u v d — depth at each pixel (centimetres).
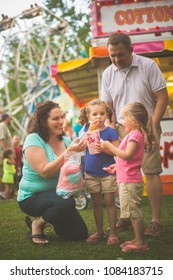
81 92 1280
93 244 435
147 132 399
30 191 448
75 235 453
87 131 431
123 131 489
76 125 864
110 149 398
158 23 730
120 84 485
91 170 440
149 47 734
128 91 482
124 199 392
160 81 475
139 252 390
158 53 768
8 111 2634
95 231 497
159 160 471
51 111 447
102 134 438
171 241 432
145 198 751
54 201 436
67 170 429
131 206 390
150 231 460
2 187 1077
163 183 771
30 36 2819
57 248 423
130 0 729
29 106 2556
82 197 693
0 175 990
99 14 737
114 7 733
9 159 989
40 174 437
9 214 679
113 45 467
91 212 655
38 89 2555
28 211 454
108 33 735
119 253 392
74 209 445
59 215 436
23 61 3186
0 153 994
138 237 395
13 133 3391
